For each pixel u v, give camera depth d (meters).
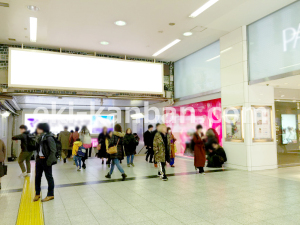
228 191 5.41
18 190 5.77
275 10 7.26
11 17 7.27
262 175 7.18
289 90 8.95
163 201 4.73
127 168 8.84
